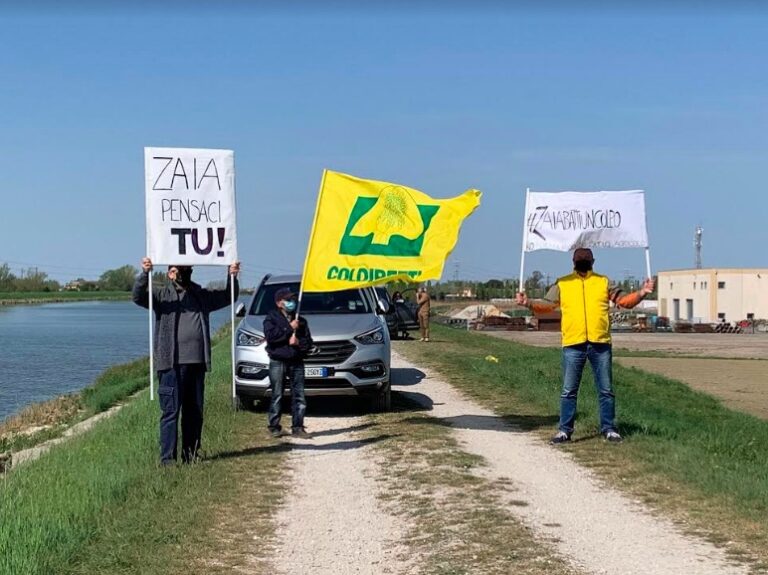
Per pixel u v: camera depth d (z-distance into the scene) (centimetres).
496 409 1349
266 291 1429
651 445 1042
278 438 1123
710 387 2364
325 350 1264
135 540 692
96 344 5200
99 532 707
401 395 1507
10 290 17025
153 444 1035
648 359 3422
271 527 747
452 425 1210
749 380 2550
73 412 2120
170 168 1164
